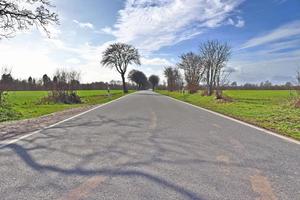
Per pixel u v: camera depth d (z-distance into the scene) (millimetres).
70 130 9758
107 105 23062
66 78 28750
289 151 6957
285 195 4191
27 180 4711
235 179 4855
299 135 9352
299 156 6469
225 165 5680
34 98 35531
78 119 13008
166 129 10117
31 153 6469
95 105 23750
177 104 25188
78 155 6312
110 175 4992
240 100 30094
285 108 18516
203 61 45062
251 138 8656
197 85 52156
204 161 5945
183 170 5312
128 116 14359
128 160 5945
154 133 9242
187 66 56062
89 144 7465
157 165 5613
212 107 21641
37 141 7824
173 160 5988
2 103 17266
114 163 5715
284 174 5160
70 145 7328
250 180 4820
